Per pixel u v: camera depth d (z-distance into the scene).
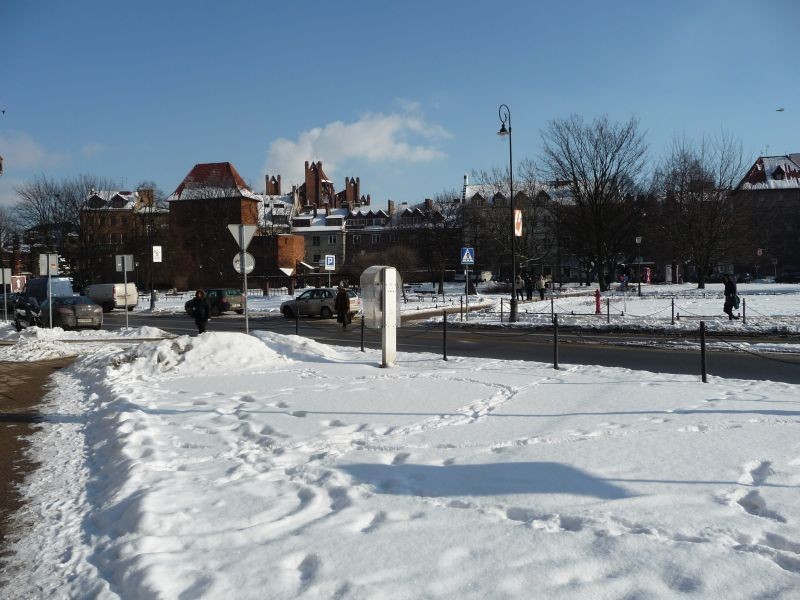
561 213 55.12
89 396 11.30
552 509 4.66
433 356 15.40
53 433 8.44
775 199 91.62
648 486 5.11
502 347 18.58
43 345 19.81
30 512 5.40
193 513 4.88
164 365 13.59
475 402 8.98
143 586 3.68
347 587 3.58
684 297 40.81
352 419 8.06
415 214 105.31
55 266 26.97
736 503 4.71
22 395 11.74
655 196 61.75
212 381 11.95
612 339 20.48
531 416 7.96
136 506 4.88
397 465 5.96
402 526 4.45
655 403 8.66
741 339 19.44
